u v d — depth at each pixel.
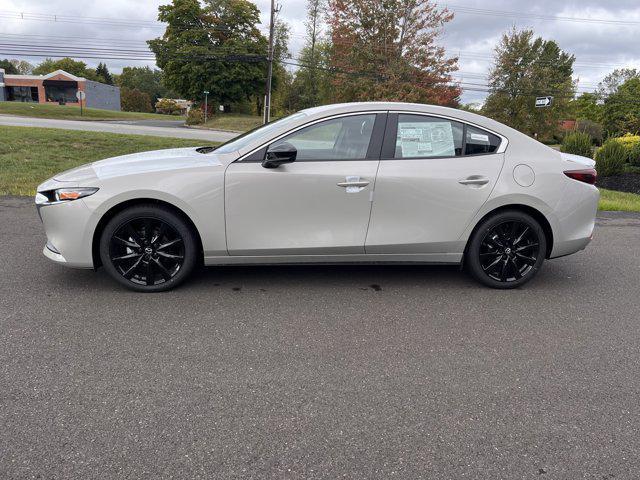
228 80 52.47
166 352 2.99
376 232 3.98
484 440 2.28
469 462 2.13
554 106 36.59
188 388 2.61
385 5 26.39
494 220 4.13
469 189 4.02
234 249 3.88
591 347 3.27
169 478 1.98
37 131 16.27
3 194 7.61
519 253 4.23
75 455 2.08
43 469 2.00
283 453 2.15
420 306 3.87
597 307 3.99
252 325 3.41
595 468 2.12
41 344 3.02
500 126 4.20
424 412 2.48
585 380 2.84
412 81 26.78
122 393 2.54
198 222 3.77
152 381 2.67
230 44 52.72
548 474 2.07
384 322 3.54
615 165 18.38
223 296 3.91
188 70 52.16
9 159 10.94
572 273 4.89
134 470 2.01
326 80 44.34
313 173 3.82
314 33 51.28
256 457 2.12
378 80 27.00
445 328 3.48
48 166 10.54
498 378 2.83
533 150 4.20
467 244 4.21
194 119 48.22
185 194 3.71
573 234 4.26
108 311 3.54
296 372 2.82
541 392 2.70
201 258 4.08
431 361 3.00
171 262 3.95
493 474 2.06
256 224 3.85
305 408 2.48
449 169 4.00
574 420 2.45
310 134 3.92
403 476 2.03
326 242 3.94
